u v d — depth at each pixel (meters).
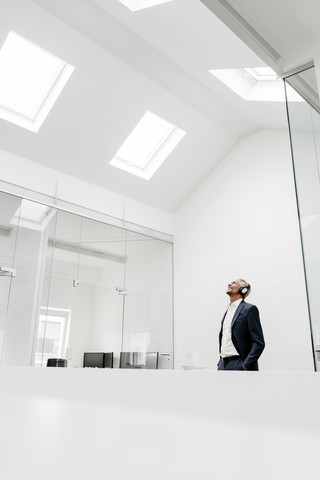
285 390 0.25
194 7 2.44
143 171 4.88
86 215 4.41
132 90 3.90
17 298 3.71
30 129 3.85
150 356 4.66
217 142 4.82
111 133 4.16
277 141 4.55
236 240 4.64
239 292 2.95
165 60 3.58
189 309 4.91
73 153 4.18
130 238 4.82
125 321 4.56
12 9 3.05
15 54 3.65
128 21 3.03
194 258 5.02
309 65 1.58
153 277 4.96
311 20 1.41
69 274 4.16
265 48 1.55
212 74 3.57
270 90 3.86
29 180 3.99
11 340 3.60
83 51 3.48
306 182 1.53
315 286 1.41
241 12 1.40
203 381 0.31
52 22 3.20
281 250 4.21
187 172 5.00
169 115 4.30
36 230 3.97
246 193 4.68
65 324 4.03
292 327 3.94
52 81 3.74
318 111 1.52
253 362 2.53
